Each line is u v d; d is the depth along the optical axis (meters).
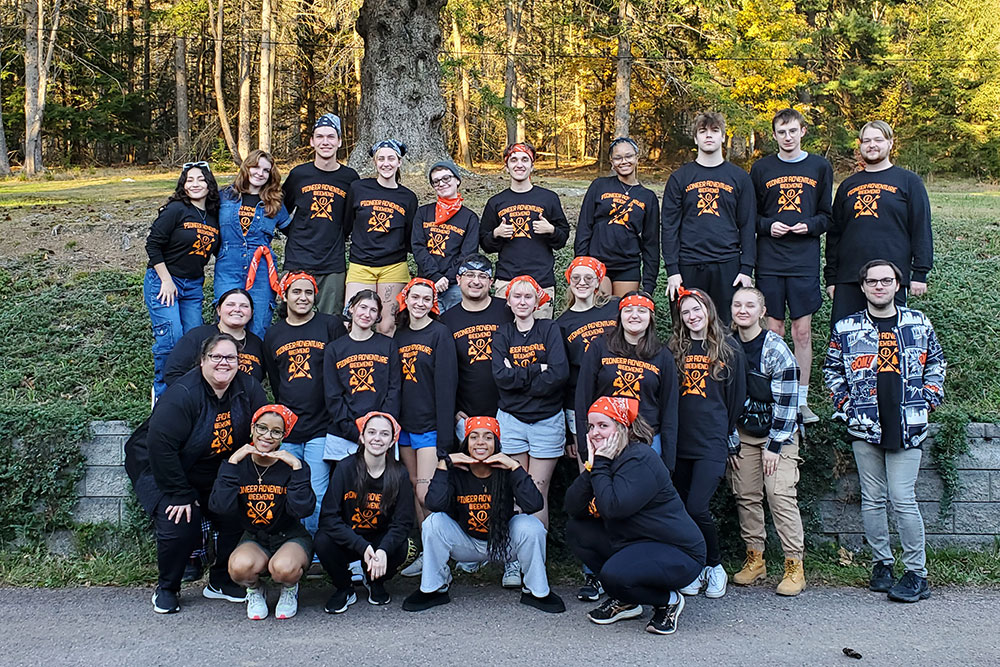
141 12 35.47
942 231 10.84
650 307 5.17
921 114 31.62
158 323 6.16
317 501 5.53
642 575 4.50
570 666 4.14
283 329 5.71
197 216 6.22
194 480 5.10
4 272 8.87
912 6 33.62
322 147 6.61
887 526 5.42
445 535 4.99
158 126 40.25
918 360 5.26
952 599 5.17
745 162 32.53
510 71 34.34
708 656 4.27
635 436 4.80
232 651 4.33
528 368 5.44
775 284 6.30
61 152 36.75
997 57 31.56
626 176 6.38
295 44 33.16
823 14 33.31
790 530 5.33
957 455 6.00
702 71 26.39
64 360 7.53
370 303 5.45
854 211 6.21
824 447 6.02
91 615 4.89
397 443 5.39
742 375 5.29
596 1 27.67
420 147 13.39
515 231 6.40
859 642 4.47
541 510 5.17
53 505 6.00
